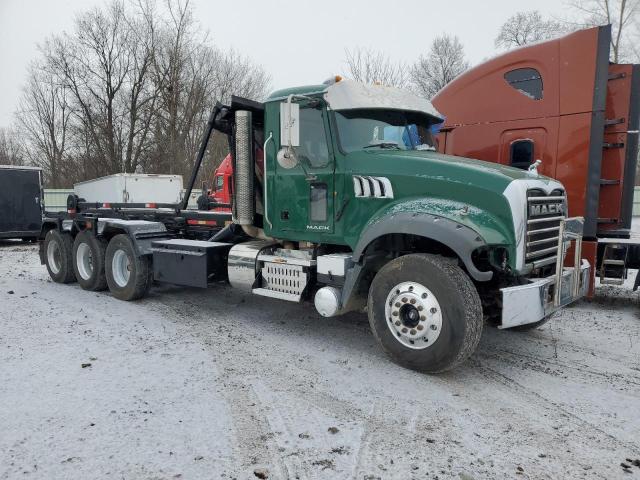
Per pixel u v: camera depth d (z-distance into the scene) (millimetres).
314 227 5234
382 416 3559
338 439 3223
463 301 4039
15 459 2971
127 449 3084
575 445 3188
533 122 6910
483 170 4301
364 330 5809
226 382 4164
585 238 6621
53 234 8969
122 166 34594
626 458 3037
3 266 11352
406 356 4387
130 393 3914
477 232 4051
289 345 5211
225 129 6195
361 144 5043
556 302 4473
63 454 3023
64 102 38219
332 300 4824
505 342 5395
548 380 4301
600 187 6797
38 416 3510
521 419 3545
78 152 37625
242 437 3240
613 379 4340
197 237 7512
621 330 5867
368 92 5086
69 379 4195
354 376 4328
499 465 2939
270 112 5570
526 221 4156
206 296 7688
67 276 8734
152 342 5270
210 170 17516
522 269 4121
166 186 17391
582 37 6496
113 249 7430
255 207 6012
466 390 4055
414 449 3109
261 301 7348
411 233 4258
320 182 5148
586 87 6484
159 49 31734
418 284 4270
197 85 30109
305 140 5258
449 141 7648
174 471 2854
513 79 7070
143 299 7434
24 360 4660
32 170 16906
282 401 3795
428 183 4465
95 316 6387
